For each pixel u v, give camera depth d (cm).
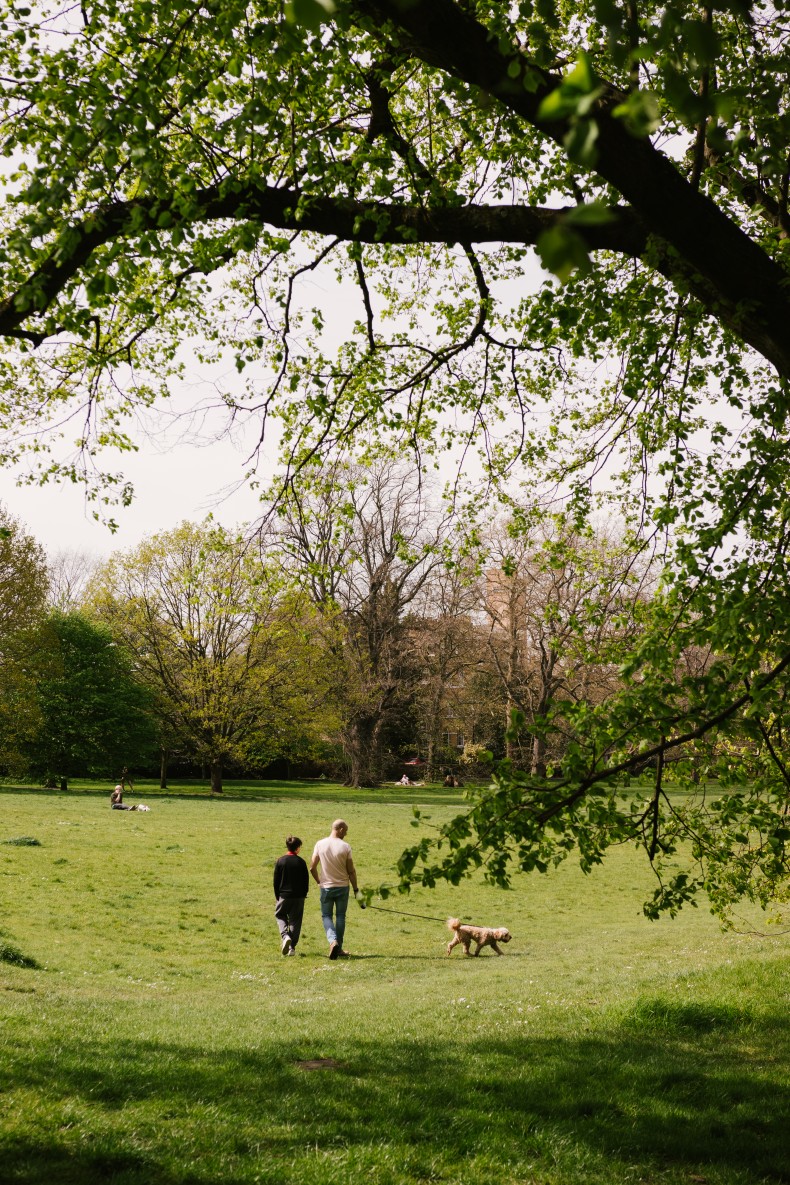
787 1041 990
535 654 5297
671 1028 1065
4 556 4978
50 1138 646
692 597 736
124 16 755
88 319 725
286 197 752
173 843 3184
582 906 2558
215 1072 859
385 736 7150
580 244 151
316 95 848
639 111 197
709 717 659
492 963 1734
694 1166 683
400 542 1191
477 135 895
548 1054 963
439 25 480
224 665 5462
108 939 1797
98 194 706
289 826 3938
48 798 4750
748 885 961
